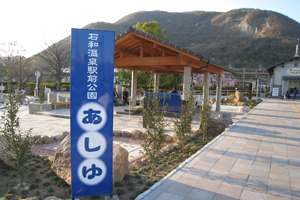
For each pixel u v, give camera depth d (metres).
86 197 3.52
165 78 27.25
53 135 7.61
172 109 11.53
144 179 4.23
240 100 21.38
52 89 35.00
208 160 5.08
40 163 4.95
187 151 6.02
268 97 32.94
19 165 3.86
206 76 12.56
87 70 3.27
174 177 4.12
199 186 3.77
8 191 3.59
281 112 14.70
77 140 3.31
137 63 10.39
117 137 7.57
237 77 55.78
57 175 4.02
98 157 3.40
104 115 3.38
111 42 3.34
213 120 8.38
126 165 4.27
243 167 4.66
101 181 3.44
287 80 33.81
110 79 3.37
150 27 24.55
